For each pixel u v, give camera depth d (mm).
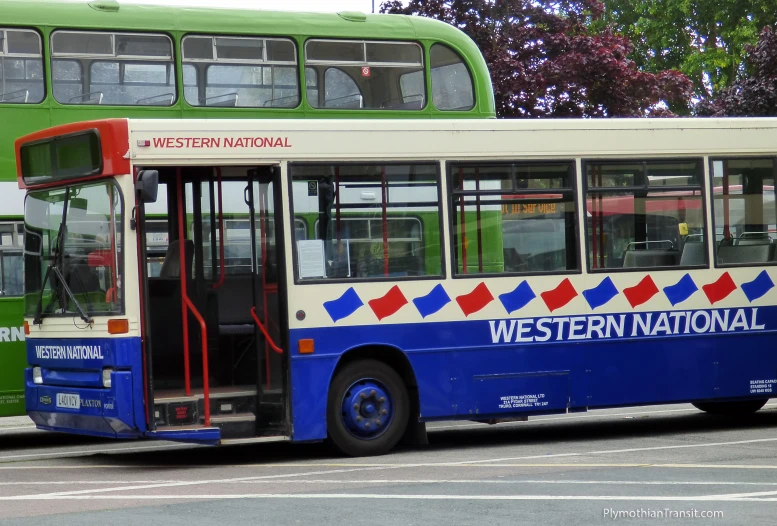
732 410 18250
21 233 16562
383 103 18672
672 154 15477
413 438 14445
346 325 13820
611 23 54062
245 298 14133
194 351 13766
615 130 15203
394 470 12539
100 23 17109
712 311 15586
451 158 14406
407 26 18984
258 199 13914
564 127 14945
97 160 13195
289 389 13516
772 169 16016
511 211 14648
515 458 13398
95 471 13172
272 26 18047
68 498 10898
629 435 15914
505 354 14531
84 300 13422
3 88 16547
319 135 13836
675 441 15000
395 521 9406
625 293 15133
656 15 54750
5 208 16469
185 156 13250
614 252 15141
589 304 14945
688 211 15547
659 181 15406
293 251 13617
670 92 34688
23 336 16578
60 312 13703
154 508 10211
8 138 16531
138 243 12992
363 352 14117
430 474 12125
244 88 17828
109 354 12977
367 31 18641
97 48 17062
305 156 13750
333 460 13609
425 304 14203
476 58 19312
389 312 14023
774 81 37375
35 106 16656
